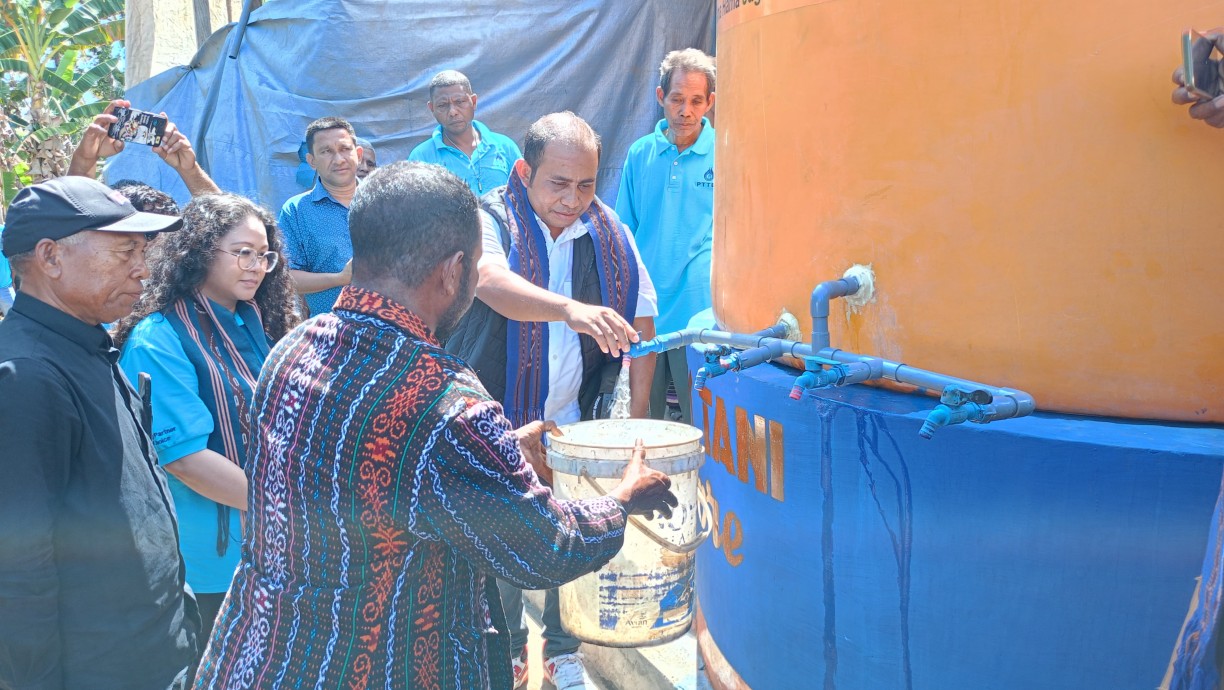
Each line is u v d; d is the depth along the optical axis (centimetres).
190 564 268
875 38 199
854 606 216
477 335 304
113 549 208
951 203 192
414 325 171
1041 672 188
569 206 299
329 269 471
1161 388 179
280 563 171
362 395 164
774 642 243
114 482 209
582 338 313
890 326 204
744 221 251
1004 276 188
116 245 210
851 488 212
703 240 466
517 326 300
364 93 646
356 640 165
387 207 169
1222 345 174
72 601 204
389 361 166
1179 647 171
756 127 239
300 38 653
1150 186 173
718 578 277
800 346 202
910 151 196
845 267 212
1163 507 170
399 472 161
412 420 161
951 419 160
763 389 238
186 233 265
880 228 204
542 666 358
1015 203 185
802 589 230
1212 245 170
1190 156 169
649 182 475
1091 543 178
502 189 311
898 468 201
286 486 168
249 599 176
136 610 213
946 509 195
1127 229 175
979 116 186
